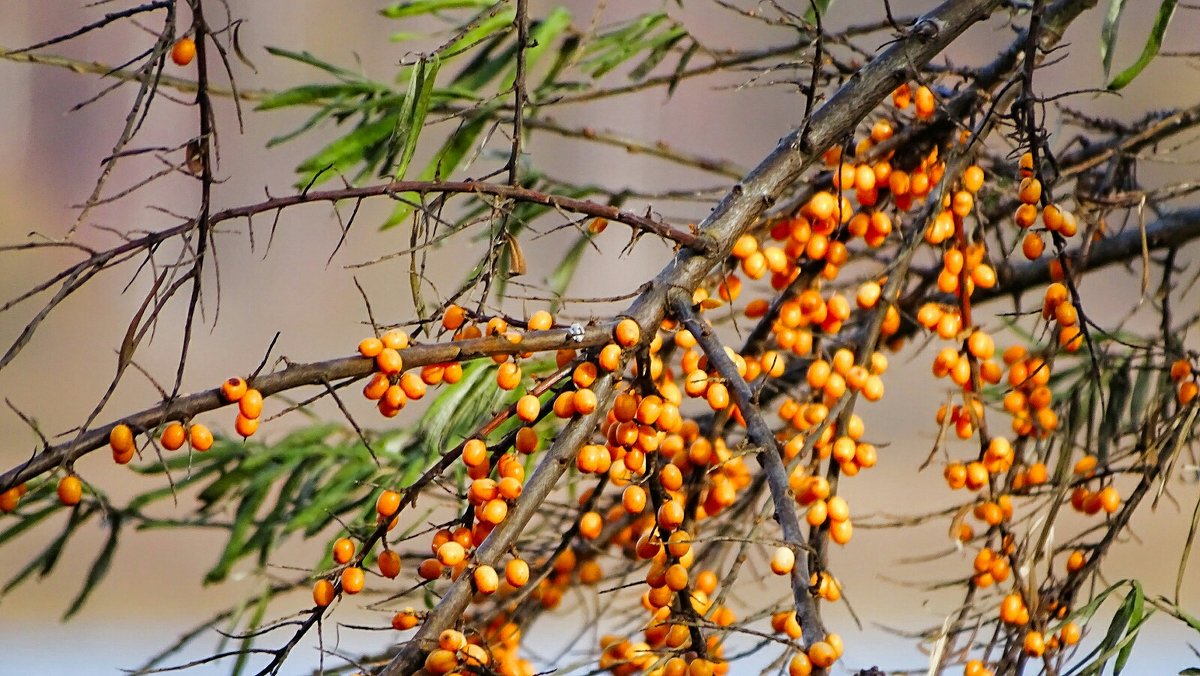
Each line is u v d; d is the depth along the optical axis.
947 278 1.73
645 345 1.63
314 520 1.86
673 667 1.64
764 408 1.86
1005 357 1.81
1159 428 1.79
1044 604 1.71
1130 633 1.67
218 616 1.87
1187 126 1.81
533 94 1.94
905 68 1.70
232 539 1.88
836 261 1.74
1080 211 1.76
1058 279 1.74
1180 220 1.83
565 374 1.64
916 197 1.75
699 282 1.65
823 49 1.75
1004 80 1.76
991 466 1.73
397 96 1.92
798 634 1.67
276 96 1.93
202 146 1.57
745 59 1.92
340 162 1.90
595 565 1.84
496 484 1.62
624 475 1.64
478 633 1.63
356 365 1.60
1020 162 1.74
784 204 1.78
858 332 1.81
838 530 1.68
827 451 1.72
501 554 1.61
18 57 1.87
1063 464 1.75
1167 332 1.81
